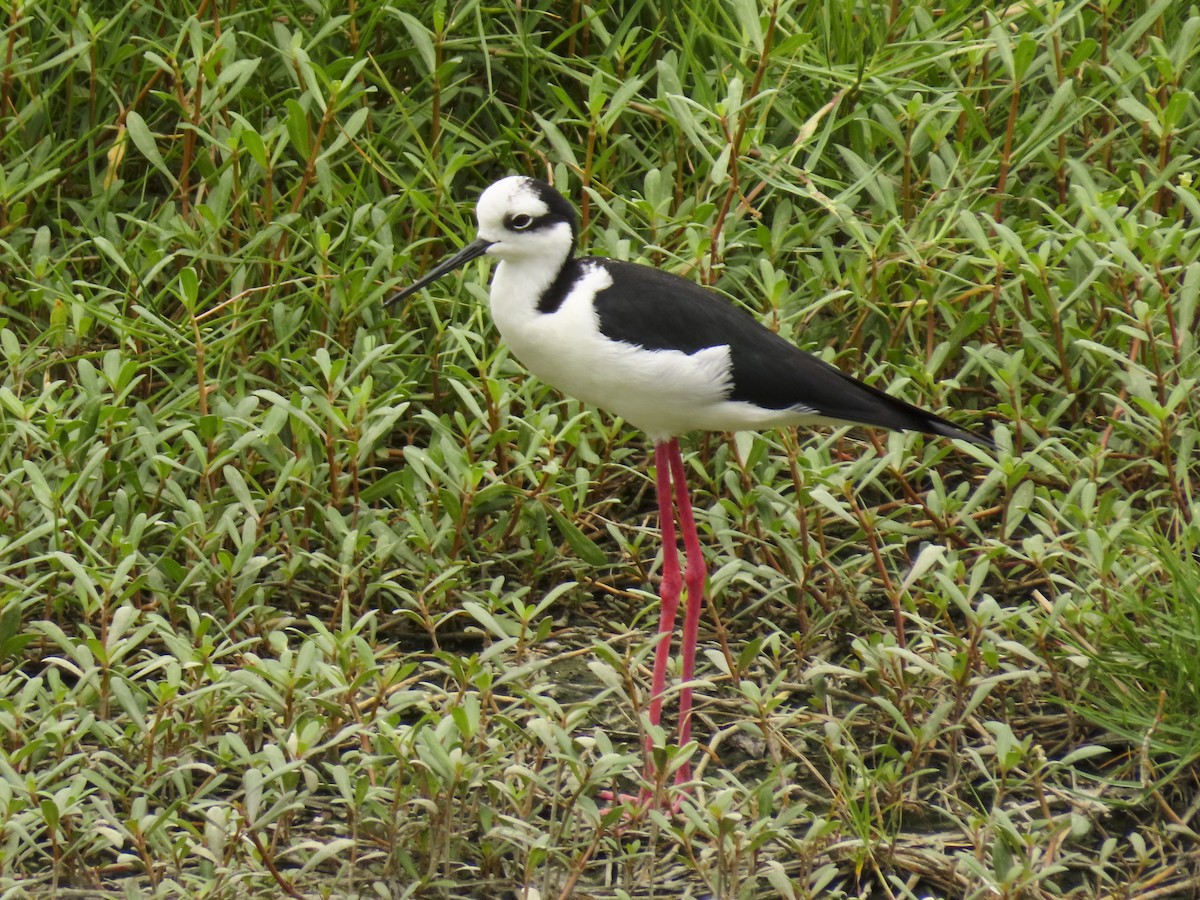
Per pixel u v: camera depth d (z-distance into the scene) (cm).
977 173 970
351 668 730
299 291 943
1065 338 944
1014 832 663
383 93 1067
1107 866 701
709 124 984
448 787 664
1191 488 910
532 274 751
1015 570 884
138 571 839
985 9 1011
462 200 1053
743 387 750
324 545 876
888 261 927
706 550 901
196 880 653
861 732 807
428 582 848
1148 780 735
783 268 984
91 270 1010
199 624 733
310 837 708
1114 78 986
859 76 961
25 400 845
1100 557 774
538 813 728
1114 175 1027
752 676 843
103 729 705
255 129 1013
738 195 961
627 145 1011
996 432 854
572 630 876
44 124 1025
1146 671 766
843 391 762
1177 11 1082
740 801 741
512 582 904
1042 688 809
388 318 928
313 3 1001
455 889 686
